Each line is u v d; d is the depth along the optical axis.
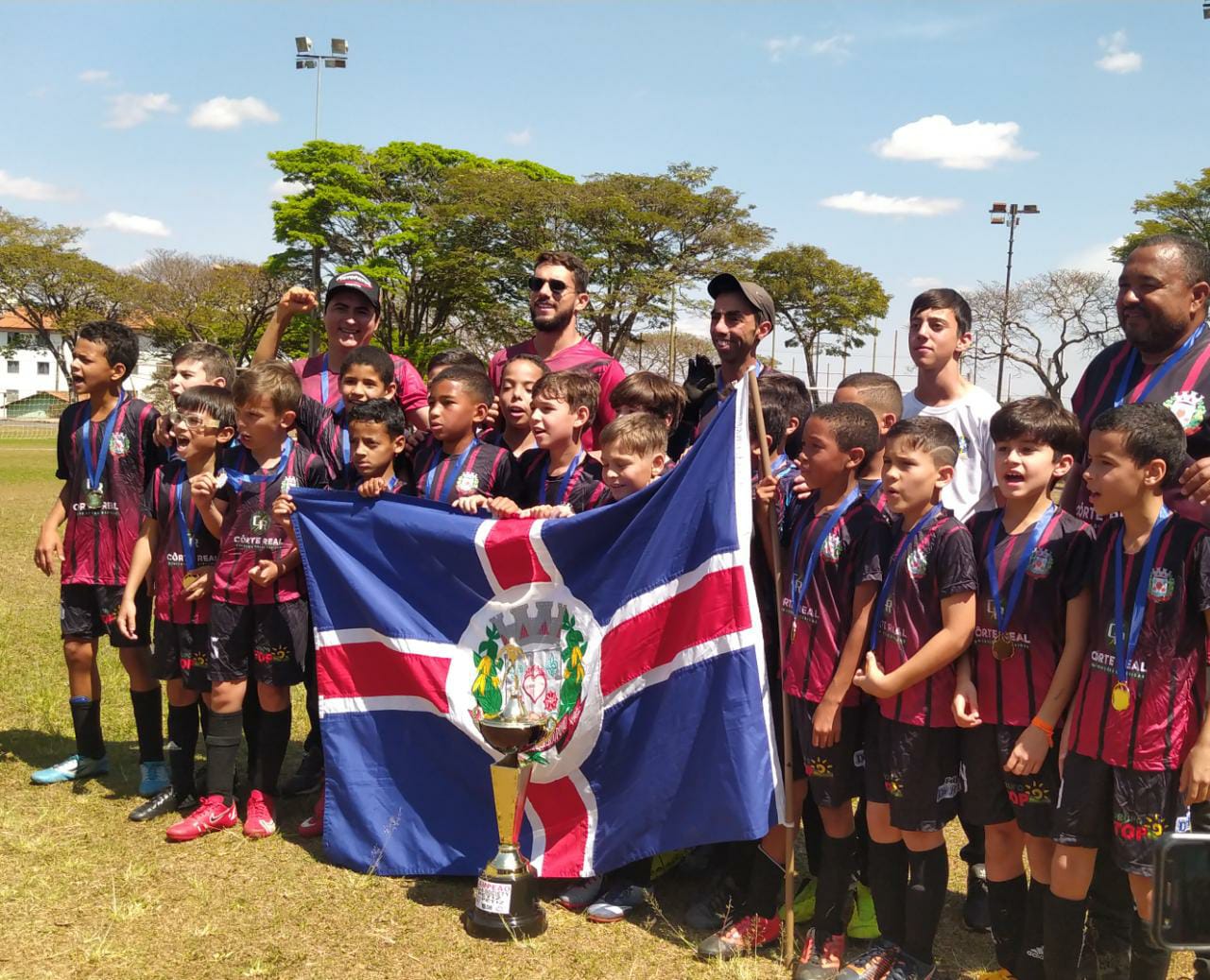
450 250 50.94
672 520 4.32
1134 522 3.30
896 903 3.88
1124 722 3.25
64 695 7.39
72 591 5.75
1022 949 3.74
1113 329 49.59
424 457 5.41
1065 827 3.38
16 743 6.42
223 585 5.12
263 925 4.22
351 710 4.89
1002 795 3.66
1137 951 3.32
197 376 5.89
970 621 3.60
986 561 3.69
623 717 4.41
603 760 4.46
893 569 3.80
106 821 5.29
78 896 4.43
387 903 4.46
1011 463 3.62
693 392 5.65
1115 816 3.28
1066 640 3.51
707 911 4.34
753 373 4.19
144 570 5.45
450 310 53.88
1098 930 3.75
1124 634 3.28
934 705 3.70
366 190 52.25
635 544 4.43
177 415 5.28
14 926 4.14
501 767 4.21
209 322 71.81
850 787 3.95
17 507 20.48
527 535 4.59
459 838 4.68
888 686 3.68
